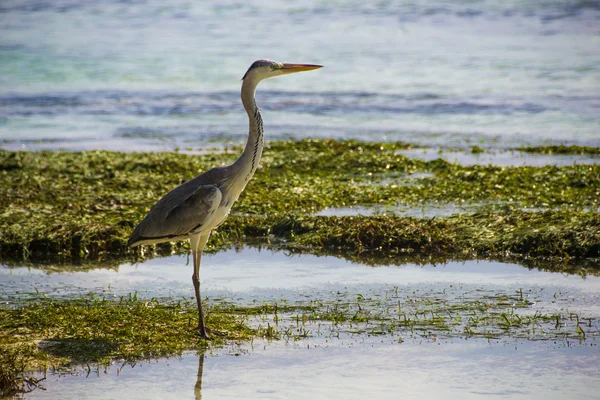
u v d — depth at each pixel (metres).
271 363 8.73
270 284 11.95
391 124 28.78
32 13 63.78
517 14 55.56
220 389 8.01
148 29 55.53
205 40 50.59
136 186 18.31
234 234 15.02
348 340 9.45
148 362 8.72
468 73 38.53
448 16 56.50
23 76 39.69
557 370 8.46
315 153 22.64
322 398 7.77
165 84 37.91
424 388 8.00
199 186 9.91
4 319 9.81
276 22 56.97
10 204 16.16
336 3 64.88
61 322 9.72
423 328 9.87
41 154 22.20
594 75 36.97
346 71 40.06
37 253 13.71
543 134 26.27
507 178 18.94
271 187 18.67
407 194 17.91
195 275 9.79
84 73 40.66
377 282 12.03
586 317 10.19
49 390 7.93
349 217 15.23
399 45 47.03
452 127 27.98
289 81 38.00
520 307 10.69
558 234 13.66
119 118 30.72
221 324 9.94
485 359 8.82
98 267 13.00
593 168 19.61
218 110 32.34
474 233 14.28
